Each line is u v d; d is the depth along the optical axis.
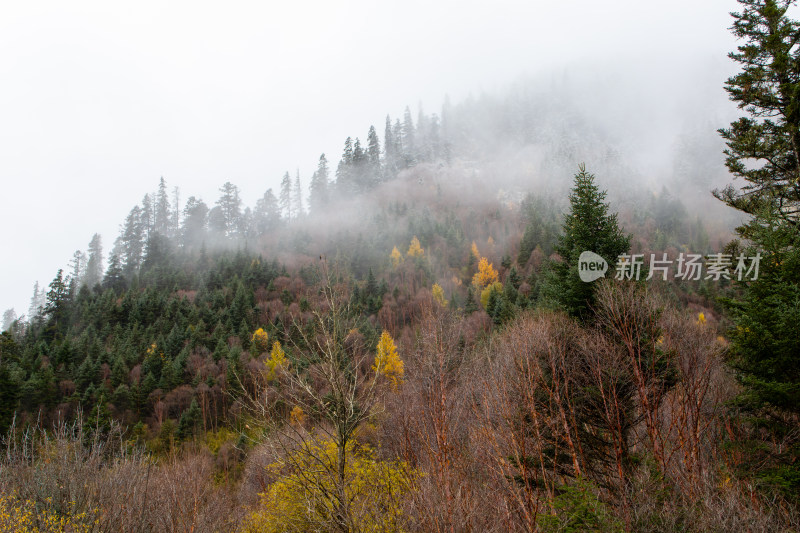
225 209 121.38
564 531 6.21
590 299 11.31
